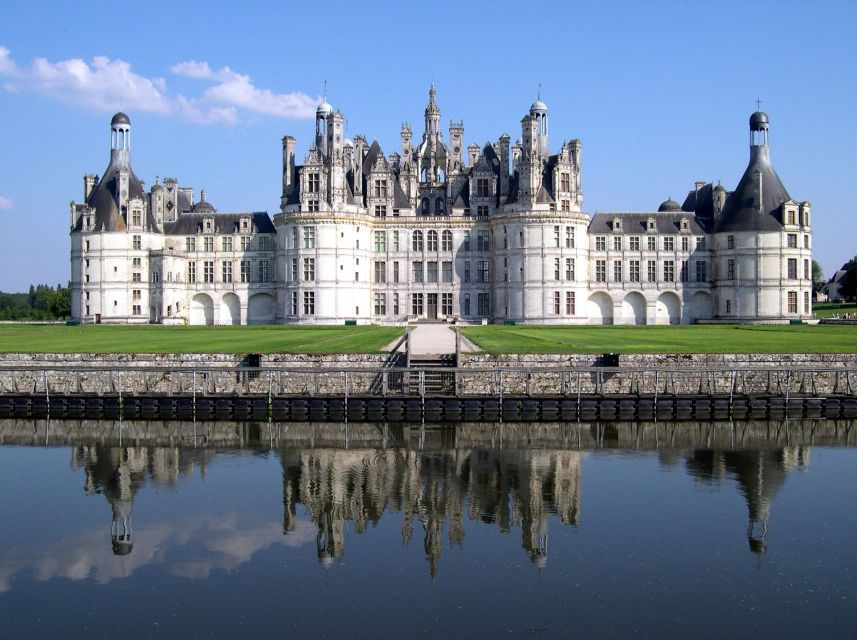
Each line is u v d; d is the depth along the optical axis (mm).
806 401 62688
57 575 30938
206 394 63875
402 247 146625
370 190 147750
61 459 49438
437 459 48781
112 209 146750
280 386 66750
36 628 26656
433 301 146750
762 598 28469
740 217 143750
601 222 149250
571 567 31266
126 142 150500
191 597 28938
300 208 139750
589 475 44812
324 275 138625
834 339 87438
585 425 59438
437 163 156875
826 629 26234
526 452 50531
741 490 41719
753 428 58344
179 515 38125
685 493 41250
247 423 60750
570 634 26000
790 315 141250
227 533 35531
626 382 67312
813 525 36031
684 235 148375
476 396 61562
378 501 40156
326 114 143625
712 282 148500
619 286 148125
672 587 29391
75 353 71812
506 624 26641
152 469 46781
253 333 105750
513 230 138375
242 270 151250
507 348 75125
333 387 67312
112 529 36156
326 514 38094
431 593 29016
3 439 55469
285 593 29203
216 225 152500
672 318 149250
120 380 64938
